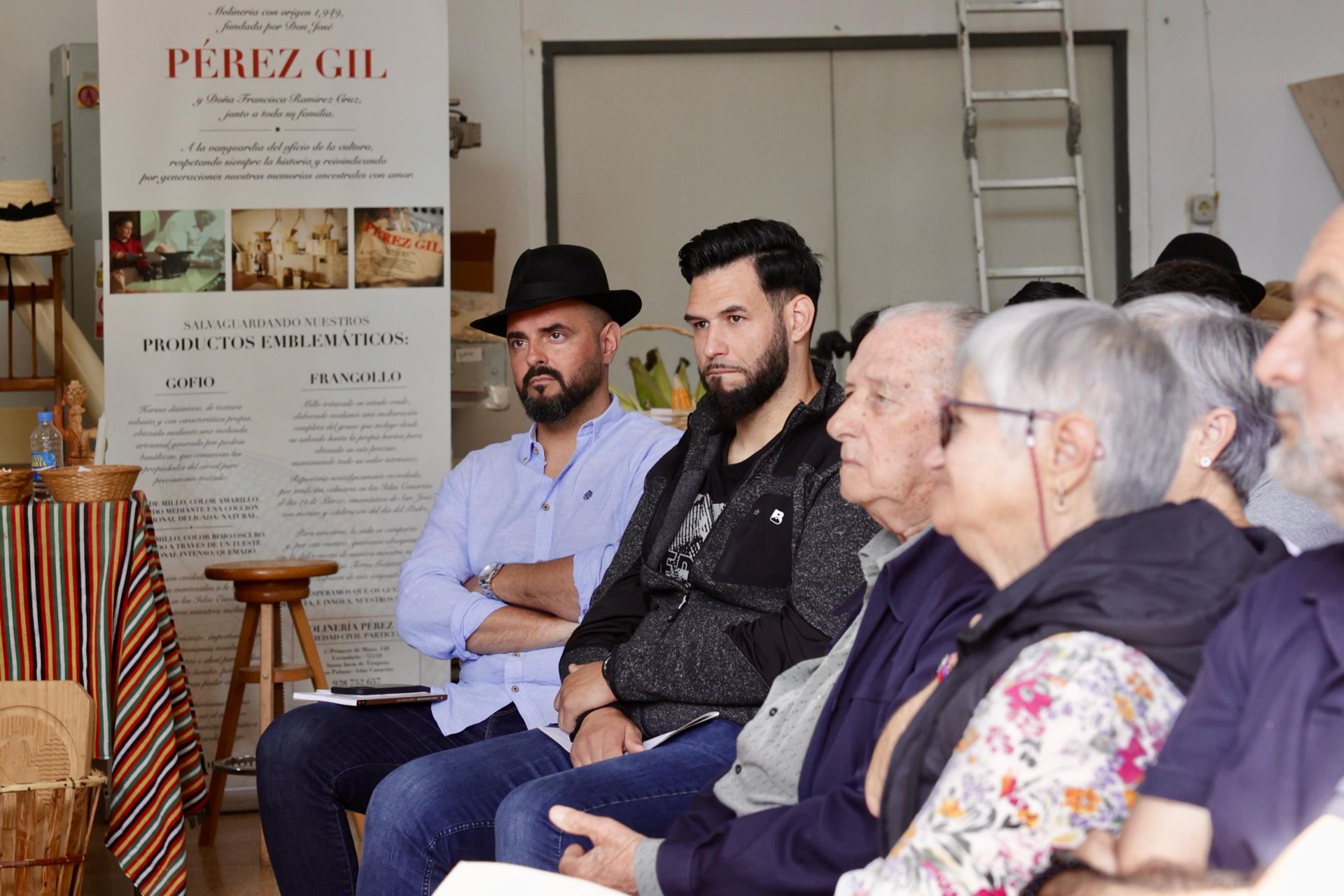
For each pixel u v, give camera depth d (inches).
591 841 82.8
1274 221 248.7
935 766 52.7
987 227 251.0
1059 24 247.0
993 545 54.9
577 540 121.1
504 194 243.1
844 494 74.2
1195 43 247.6
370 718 110.3
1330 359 44.6
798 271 101.2
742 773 76.7
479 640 115.6
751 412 101.3
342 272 173.2
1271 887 42.5
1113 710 47.6
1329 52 246.1
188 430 170.4
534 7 242.7
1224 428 61.9
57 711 123.9
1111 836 47.5
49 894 119.7
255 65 171.0
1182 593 49.1
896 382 72.3
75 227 210.4
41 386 177.9
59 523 131.4
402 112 173.9
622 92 245.9
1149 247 249.1
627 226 247.3
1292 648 44.9
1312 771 43.3
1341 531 74.3
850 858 61.4
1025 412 52.6
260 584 156.6
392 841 93.6
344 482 173.5
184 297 170.1
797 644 88.1
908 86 248.7
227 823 167.6
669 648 93.7
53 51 217.2
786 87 248.2
